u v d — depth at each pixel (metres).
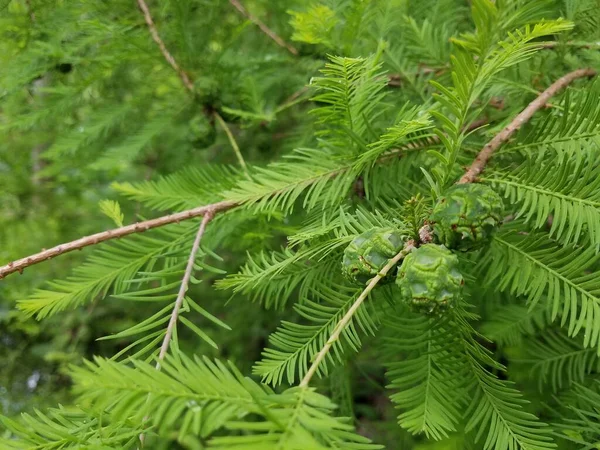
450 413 0.17
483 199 0.17
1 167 0.55
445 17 0.31
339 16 0.31
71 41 0.33
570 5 0.24
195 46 0.36
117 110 0.36
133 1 0.34
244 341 0.53
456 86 0.16
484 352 0.18
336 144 0.22
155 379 0.11
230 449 0.09
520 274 0.18
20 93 0.36
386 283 0.17
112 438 0.15
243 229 0.29
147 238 0.24
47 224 0.57
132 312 0.56
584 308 0.17
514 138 0.21
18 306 0.21
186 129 0.39
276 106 0.42
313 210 0.24
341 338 0.26
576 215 0.17
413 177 0.25
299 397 0.12
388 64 0.30
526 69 0.26
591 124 0.19
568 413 0.26
